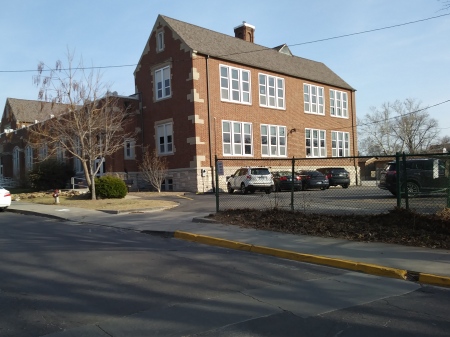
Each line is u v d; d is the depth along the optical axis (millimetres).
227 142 27797
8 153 42531
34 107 50250
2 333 4555
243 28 36031
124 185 22688
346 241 9547
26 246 9828
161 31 28484
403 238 9312
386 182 18125
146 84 29641
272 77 31625
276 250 8789
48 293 6047
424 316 5121
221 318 5020
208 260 8305
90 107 21844
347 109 39500
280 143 31844
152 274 7145
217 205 13930
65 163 31328
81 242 10398
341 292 6160
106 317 5055
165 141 28156
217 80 27438
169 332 4598
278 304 5566
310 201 14930
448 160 11805
